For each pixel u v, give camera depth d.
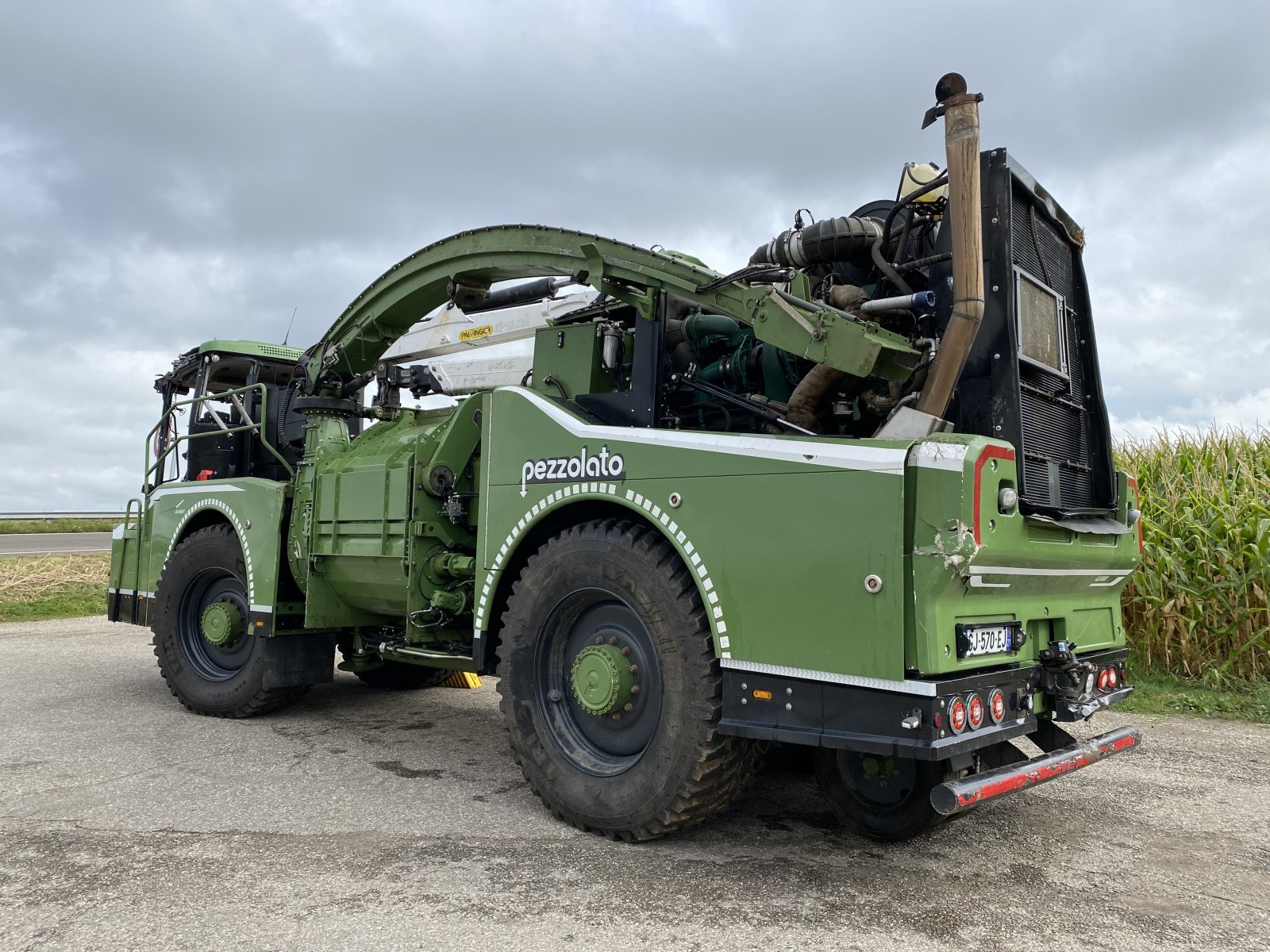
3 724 5.80
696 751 3.33
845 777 3.81
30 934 2.67
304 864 3.28
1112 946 2.70
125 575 7.54
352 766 4.77
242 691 5.93
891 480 2.97
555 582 3.88
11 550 23.38
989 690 3.09
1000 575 3.10
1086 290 4.22
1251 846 3.64
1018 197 3.74
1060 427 3.91
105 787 4.30
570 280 5.32
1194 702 6.46
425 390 6.61
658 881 3.16
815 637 3.08
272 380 7.55
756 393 4.23
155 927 2.73
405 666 7.21
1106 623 4.10
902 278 3.75
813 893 3.07
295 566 5.78
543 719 3.90
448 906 2.90
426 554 4.92
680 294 4.02
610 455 3.77
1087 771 4.83
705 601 3.37
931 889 3.14
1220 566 6.99
